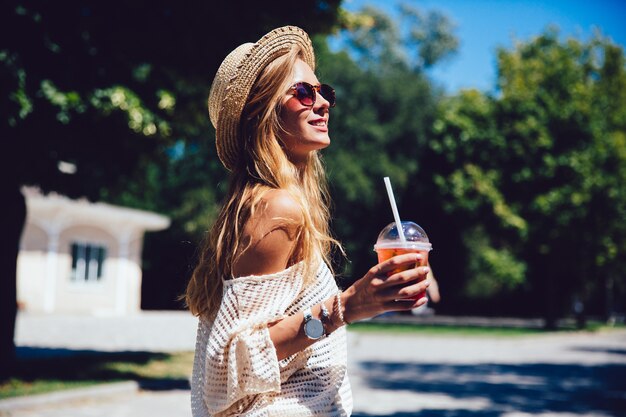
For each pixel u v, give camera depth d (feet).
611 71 108.58
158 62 32.99
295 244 5.60
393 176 115.65
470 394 35.04
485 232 108.68
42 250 86.99
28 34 29.48
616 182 95.25
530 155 97.45
